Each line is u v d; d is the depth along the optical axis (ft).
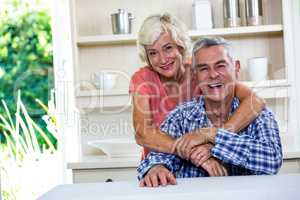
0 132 12.02
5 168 10.14
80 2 9.53
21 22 13.67
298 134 9.27
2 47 13.52
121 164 8.01
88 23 9.56
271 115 5.10
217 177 4.65
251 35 9.40
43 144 11.06
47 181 10.15
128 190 4.15
